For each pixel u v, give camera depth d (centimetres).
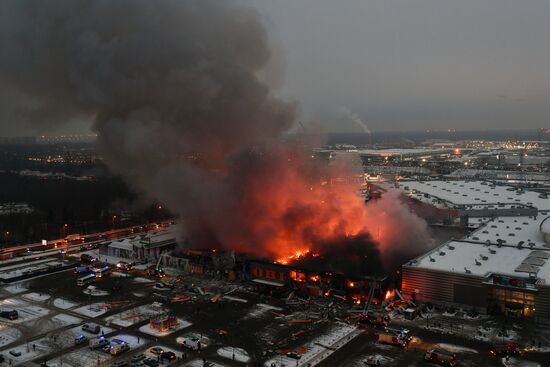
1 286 10794
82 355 7362
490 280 8831
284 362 7075
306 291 10106
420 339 7806
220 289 10475
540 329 8112
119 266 12175
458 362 7006
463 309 8988
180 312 9156
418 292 9419
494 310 8800
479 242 11444
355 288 9731
